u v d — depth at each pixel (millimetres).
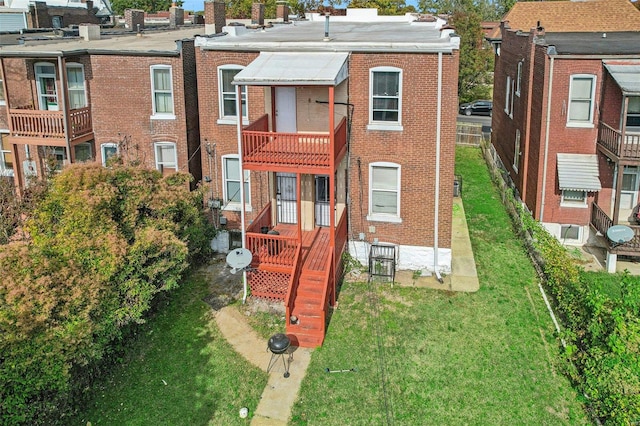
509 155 28734
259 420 13281
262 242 17688
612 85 20672
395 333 16375
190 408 13672
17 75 23047
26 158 23922
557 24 32750
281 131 19641
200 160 22688
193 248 18734
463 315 17234
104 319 13547
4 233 17109
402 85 18422
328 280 16859
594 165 21469
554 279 17906
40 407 11844
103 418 13328
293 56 18359
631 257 21328
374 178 19609
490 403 13734
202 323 17000
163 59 20625
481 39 50094
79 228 14570
